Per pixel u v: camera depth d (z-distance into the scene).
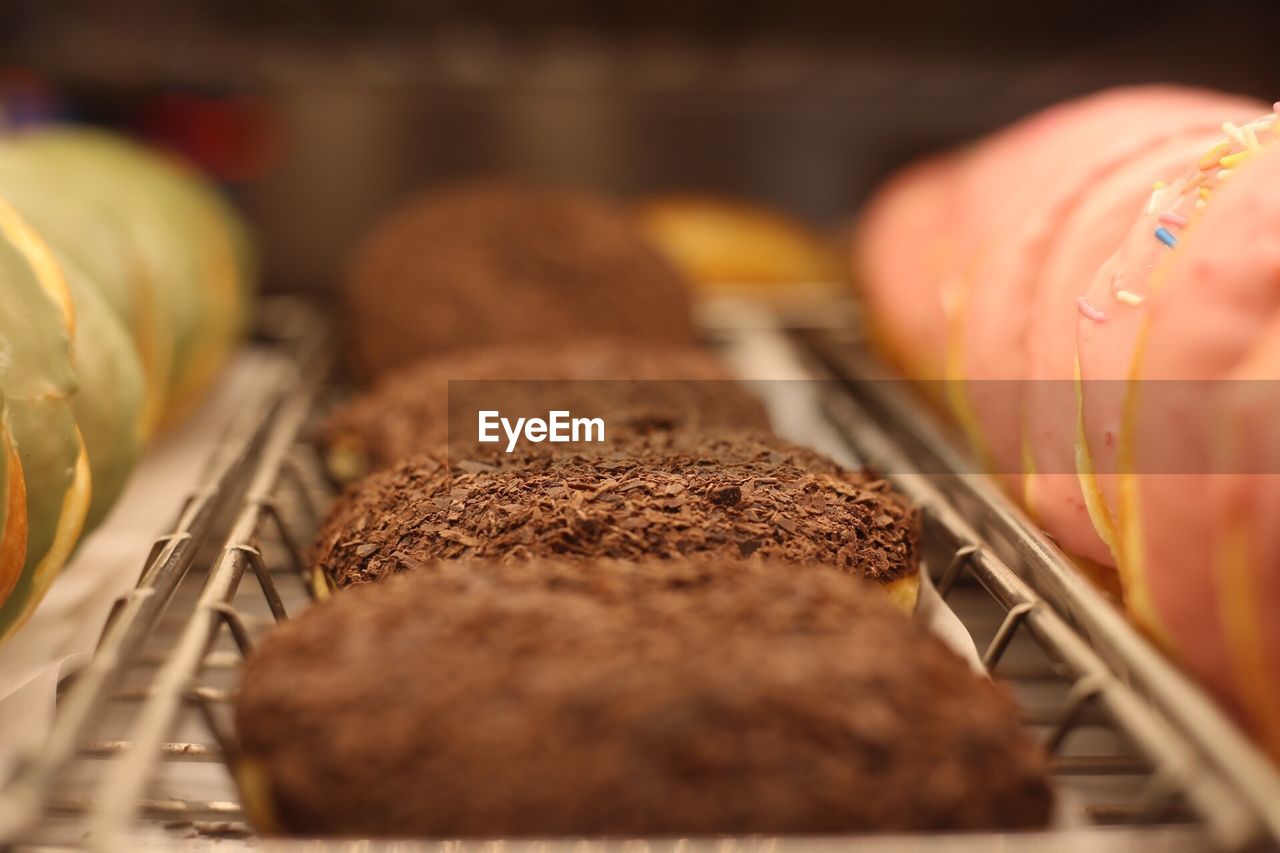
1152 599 0.25
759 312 0.51
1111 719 0.24
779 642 0.24
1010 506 0.30
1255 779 0.22
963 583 0.33
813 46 0.58
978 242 0.37
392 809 0.23
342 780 0.23
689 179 0.71
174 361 0.41
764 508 0.28
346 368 0.46
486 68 0.64
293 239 0.69
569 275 0.44
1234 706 0.25
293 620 0.25
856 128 0.71
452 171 0.70
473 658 0.24
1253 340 0.25
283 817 0.24
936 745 0.23
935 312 0.40
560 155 0.70
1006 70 0.64
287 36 0.57
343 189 0.69
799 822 0.22
